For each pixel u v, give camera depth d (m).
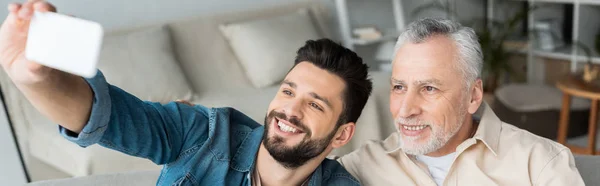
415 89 1.58
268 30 3.56
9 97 2.97
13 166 2.99
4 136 2.98
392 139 1.77
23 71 0.98
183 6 3.75
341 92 1.46
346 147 3.11
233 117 1.64
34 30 0.84
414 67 1.57
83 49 0.81
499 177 1.61
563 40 4.43
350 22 4.47
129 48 3.14
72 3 3.39
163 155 1.43
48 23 0.83
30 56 0.84
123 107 1.34
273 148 1.44
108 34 3.22
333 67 1.45
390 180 1.70
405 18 4.73
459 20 4.71
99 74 1.15
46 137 2.88
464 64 1.57
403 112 1.59
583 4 4.15
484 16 4.83
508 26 4.47
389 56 4.38
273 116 1.45
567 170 1.55
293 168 1.48
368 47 4.52
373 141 1.80
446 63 1.56
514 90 3.77
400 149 1.72
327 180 1.60
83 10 3.43
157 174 1.87
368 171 1.73
